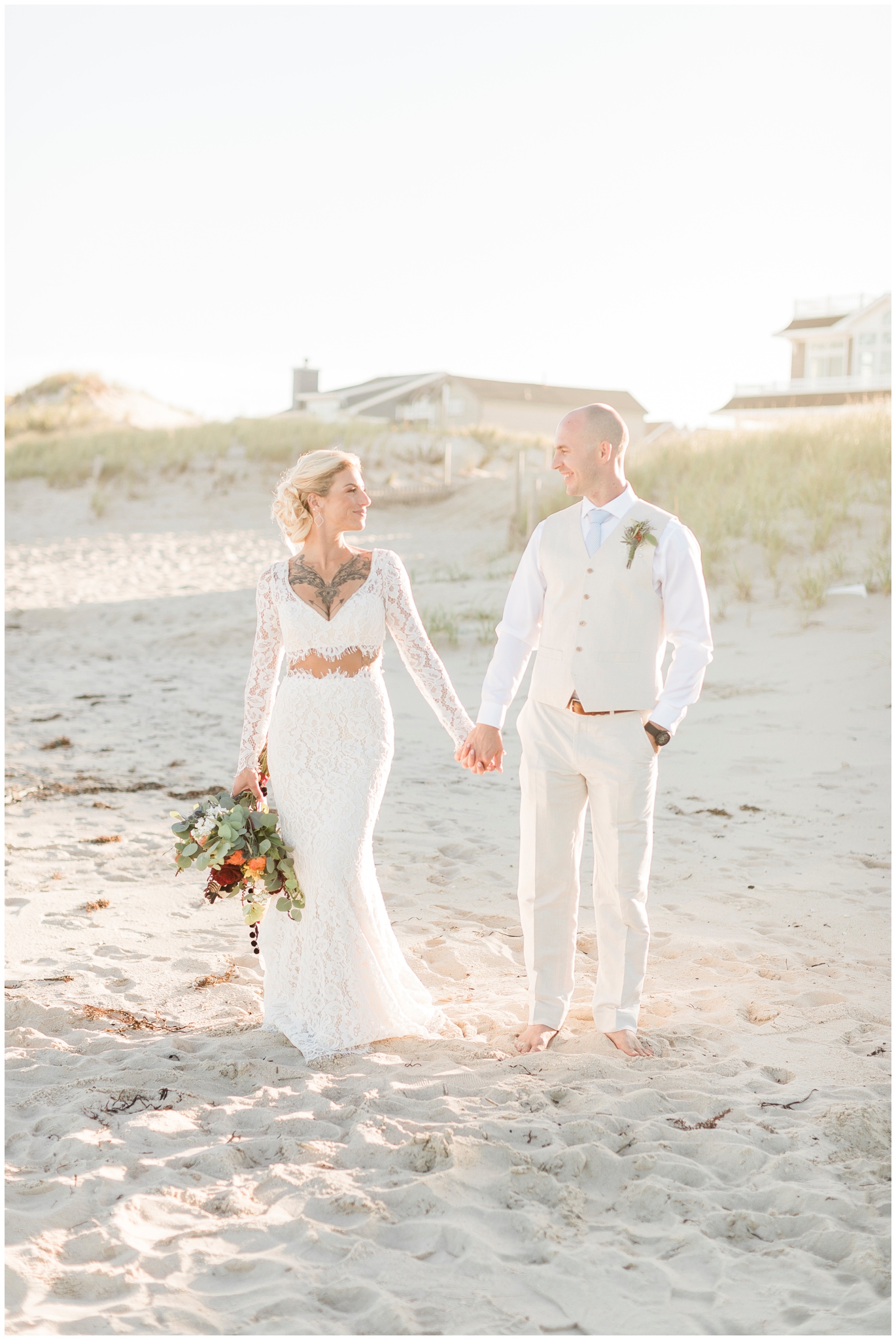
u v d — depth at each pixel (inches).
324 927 145.6
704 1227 106.2
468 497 876.0
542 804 146.9
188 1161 116.1
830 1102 130.0
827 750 299.0
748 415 1910.7
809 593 427.8
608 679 140.7
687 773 289.6
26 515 897.5
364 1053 144.6
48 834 242.5
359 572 147.9
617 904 145.0
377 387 2780.5
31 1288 94.2
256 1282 97.1
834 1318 92.0
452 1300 95.0
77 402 1902.1
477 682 405.4
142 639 526.0
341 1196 108.9
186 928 190.9
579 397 2632.9
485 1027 154.6
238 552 784.3
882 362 1993.1
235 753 326.3
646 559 140.1
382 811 265.1
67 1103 127.7
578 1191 111.8
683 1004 160.7
